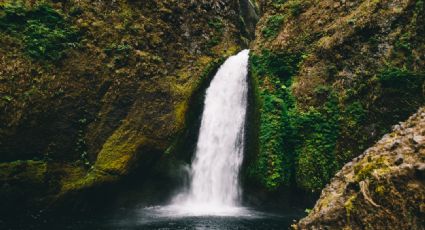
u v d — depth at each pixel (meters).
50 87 12.88
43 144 12.45
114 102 14.26
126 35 15.55
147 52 15.95
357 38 12.67
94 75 14.06
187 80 16.23
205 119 16.14
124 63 14.95
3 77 11.96
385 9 12.28
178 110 15.15
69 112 13.22
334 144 12.19
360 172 6.51
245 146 14.42
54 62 13.23
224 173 14.66
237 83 16.11
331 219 6.47
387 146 6.81
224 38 19.62
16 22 12.96
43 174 12.02
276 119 13.39
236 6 22.00
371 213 5.88
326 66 13.27
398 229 5.48
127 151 13.65
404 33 11.66
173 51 16.91
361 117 11.86
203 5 19.48
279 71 14.51
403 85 11.22
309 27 14.49
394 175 5.81
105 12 15.46
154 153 14.25
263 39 15.75
